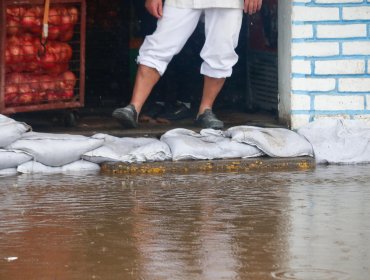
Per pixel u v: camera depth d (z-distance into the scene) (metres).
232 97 23.20
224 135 18.78
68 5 19.09
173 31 19.09
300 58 19.28
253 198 15.28
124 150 18.02
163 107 21.56
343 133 19.05
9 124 17.31
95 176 17.14
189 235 12.98
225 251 12.17
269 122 20.47
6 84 18.72
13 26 18.59
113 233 13.09
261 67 22.31
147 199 15.19
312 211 14.34
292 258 11.84
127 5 23.89
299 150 18.48
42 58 18.94
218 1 18.86
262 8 22.03
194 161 17.86
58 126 19.88
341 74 19.34
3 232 13.14
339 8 19.20
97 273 11.24
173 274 11.18
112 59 24.20
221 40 19.20
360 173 17.59
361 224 13.52
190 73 23.02
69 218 13.92
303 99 19.39
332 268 11.41
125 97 24.03
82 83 19.47
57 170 17.56
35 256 11.98
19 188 15.98
